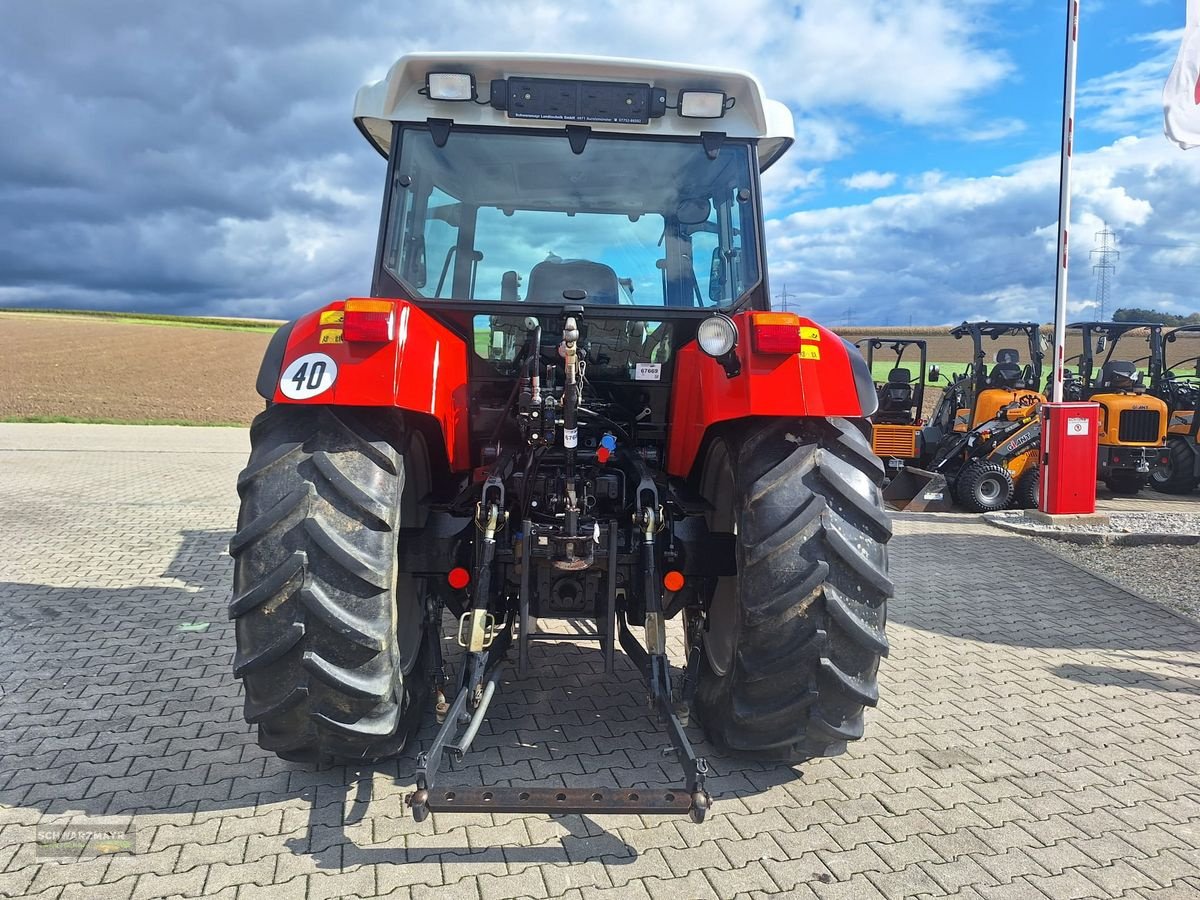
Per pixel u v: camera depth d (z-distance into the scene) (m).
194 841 2.56
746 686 2.70
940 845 2.65
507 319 3.46
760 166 3.88
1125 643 4.75
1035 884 2.47
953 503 10.33
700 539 3.03
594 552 2.97
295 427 2.60
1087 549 7.33
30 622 4.70
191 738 3.28
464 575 2.92
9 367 31.28
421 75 3.37
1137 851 2.65
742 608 2.63
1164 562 6.83
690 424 3.26
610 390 3.57
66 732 3.32
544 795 2.37
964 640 4.77
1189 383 12.95
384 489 2.54
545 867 2.47
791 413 2.63
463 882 2.39
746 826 2.73
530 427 2.95
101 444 15.12
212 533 7.23
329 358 2.56
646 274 3.49
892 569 6.44
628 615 3.20
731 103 3.46
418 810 2.30
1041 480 8.32
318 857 2.49
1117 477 11.87
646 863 2.51
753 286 3.49
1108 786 3.07
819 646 2.58
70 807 2.75
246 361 35.59
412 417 2.85
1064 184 8.26
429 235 3.43
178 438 16.73
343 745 2.63
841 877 2.47
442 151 3.42
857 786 3.03
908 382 11.65
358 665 2.49
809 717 2.69
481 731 3.40
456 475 3.38
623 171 3.45
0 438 15.84
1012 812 2.87
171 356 36.59
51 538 6.97
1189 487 11.86
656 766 3.12
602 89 3.37
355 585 2.47
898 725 3.59
